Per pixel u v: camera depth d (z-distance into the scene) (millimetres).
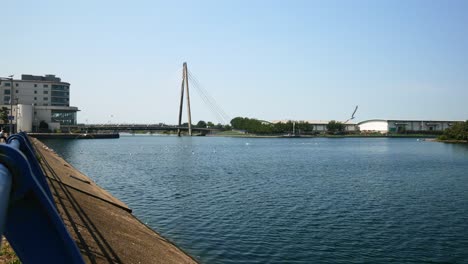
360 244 25578
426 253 23891
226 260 22391
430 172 68125
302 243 25688
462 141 198375
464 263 22203
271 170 71375
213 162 87938
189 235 27344
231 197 42344
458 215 33875
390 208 36719
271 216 33281
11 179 3213
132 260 15898
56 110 180250
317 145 177500
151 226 29656
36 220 3604
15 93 177750
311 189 48344
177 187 49562
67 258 3664
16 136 6500
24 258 3617
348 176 62281
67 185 27812
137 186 50219
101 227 18422
